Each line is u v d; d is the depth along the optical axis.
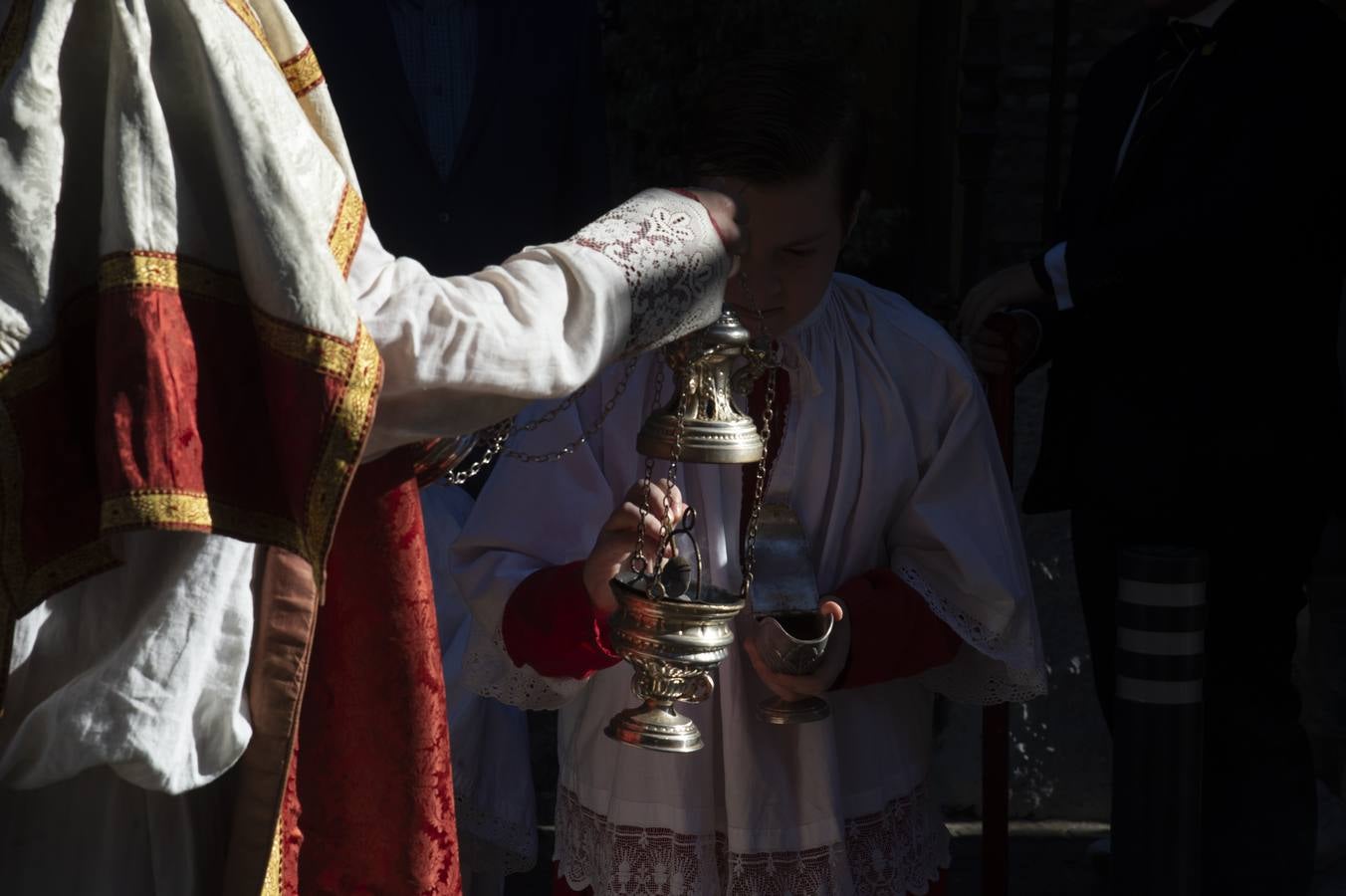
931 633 5.02
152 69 3.05
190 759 3.06
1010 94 18.73
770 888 4.93
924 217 20.08
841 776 5.09
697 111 4.93
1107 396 7.43
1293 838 7.37
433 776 3.65
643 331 3.64
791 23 18.78
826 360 5.14
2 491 2.89
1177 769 6.71
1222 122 7.12
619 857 4.98
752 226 4.73
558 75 9.33
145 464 2.86
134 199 2.95
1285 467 7.21
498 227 9.21
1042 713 9.63
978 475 5.23
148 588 3.08
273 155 3.03
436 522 6.63
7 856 3.20
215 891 3.35
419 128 9.07
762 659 4.66
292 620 3.21
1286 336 7.23
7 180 2.87
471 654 5.14
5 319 2.86
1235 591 7.40
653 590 4.12
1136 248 7.01
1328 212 7.27
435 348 3.25
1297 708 7.60
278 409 3.03
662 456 4.14
